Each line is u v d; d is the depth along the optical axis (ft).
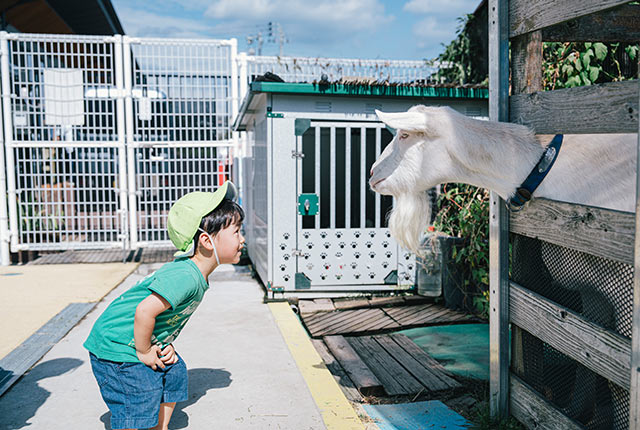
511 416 9.39
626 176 7.17
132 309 8.02
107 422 9.62
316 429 9.42
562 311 7.73
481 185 8.61
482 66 24.18
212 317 16.51
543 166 7.89
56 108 26.58
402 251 19.17
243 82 28.07
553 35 9.18
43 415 9.90
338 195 18.88
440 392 12.00
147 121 29.32
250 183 24.56
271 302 18.40
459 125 8.38
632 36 9.54
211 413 9.96
